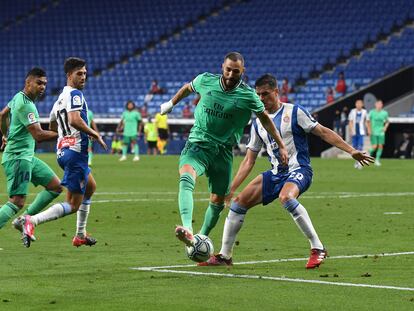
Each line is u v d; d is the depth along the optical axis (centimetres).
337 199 4959
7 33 13825
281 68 11812
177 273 2402
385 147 10544
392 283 2241
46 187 2848
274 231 3469
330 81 11231
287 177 2567
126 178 6494
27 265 2539
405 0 11906
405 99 10625
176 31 12912
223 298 2025
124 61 12788
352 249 2956
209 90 2534
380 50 11419
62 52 13325
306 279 2303
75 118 2700
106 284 2216
